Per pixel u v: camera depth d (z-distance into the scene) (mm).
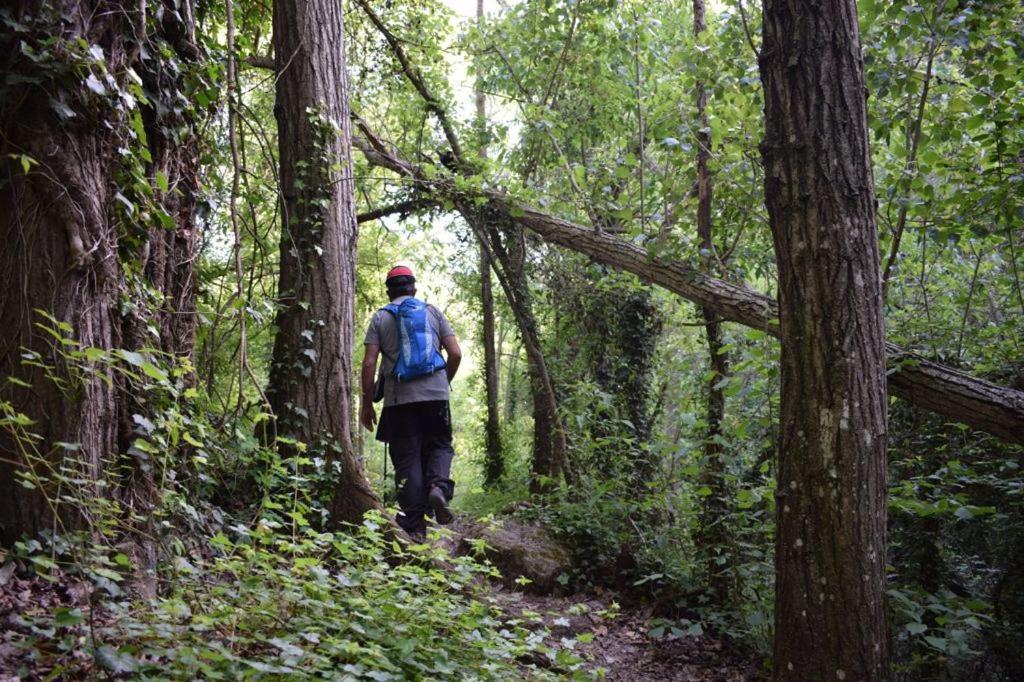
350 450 5461
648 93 8555
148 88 3682
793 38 3670
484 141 10195
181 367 3645
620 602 6191
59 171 3113
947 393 4492
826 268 3600
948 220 5820
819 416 3600
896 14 5352
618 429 7457
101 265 3223
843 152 3621
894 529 5938
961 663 5668
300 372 5414
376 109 12695
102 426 3201
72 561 2885
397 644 3076
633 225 6934
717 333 6508
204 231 4762
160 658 2619
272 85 9297
